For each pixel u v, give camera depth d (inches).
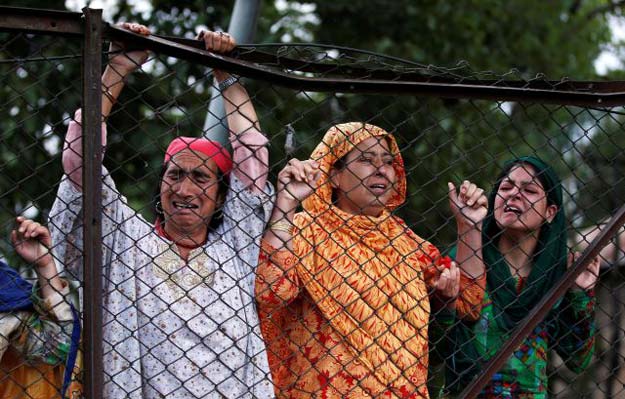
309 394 240.1
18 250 232.1
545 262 263.0
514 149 462.6
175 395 226.5
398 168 263.4
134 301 225.8
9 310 239.0
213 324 231.3
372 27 570.3
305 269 241.8
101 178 213.0
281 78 227.0
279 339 245.4
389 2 568.7
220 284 234.5
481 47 586.6
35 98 430.0
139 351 225.8
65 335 236.4
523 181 265.0
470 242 251.1
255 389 229.8
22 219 231.0
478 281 254.7
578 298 263.4
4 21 211.5
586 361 267.9
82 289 213.2
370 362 240.1
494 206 269.1
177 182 237.1
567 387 271.9
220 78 235.6
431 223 450.6
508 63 604.4
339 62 255.4
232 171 238.1
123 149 439.5
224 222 240.1
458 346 260.1
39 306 235.0
